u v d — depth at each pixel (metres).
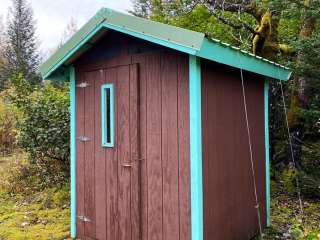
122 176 3.68
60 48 3.99
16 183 6.57
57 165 6.58
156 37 3.08
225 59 3.19
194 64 3.08
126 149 3.63
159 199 3.37
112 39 3.77
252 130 4.05
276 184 6.38
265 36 6.66
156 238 3.39
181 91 3.19
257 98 4.20
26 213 5.28
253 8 7.11
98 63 3.92
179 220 3.21
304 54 5.52
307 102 6.14
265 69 3.97
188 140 3.14
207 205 3.22
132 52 3.58
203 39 2.79
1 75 23.53
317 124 5.93
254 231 4.05
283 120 6.60
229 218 3.56
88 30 3.68
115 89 3.74
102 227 3.91
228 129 3.58
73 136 4.27
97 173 3.96
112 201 3.79
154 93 3.40
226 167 3.53
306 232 3.72
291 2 5.49
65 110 6.26
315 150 6.21
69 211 5.31
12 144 9.52
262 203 4.25
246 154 3.91
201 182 3.14
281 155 6.61
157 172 3.38
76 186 4.24
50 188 6.29
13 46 27.38
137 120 3.52
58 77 4.48
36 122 6.29
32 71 25.25
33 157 6.61
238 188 3.74
